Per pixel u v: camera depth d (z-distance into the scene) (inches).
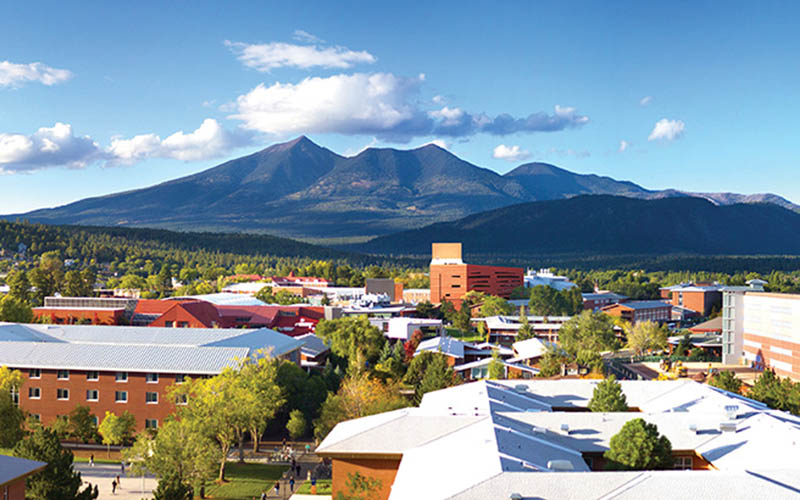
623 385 3422.7
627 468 2343.8
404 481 2154.3
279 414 4372.5
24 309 6840.6
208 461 2878.9
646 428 2396.7
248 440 4099.4
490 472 2017.7
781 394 3641.7
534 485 1919.3
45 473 2445.9
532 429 2640.3
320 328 7071.9
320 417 3976.4
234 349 4402.1
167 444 2876.5
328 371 4960.6
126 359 4256.9
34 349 4377.5
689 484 1888.5
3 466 2196.1
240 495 3073.3
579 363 5821.9
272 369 4057.6
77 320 7076.8
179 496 2413.9
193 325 6815.9
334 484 2556.6
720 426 2551.7
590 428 2647.6
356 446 2536.9
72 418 4065.0
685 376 5856.3
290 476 3383.4
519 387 3457.2
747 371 6314.0
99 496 3031.5
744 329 6761.8
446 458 2255.2
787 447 2257.6
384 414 2898.6
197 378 4146.2
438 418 2694.4
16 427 3479.3
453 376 4397.1
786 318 5890.8
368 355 6274.6
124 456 2933.1
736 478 1914.4
